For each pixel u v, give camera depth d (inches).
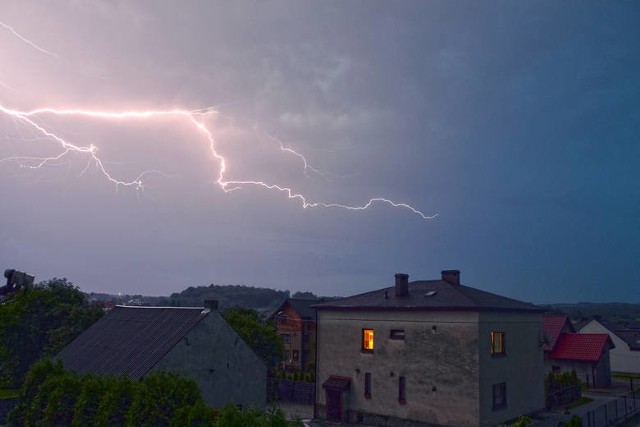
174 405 727.7
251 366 1058.1
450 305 1084.5
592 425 1056.8
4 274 669.9
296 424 674.2
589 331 2359.7
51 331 1307.8
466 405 1042.1
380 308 1192.8
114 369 936.3
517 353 1179.9
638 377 2053.4
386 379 1170.6
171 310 1106.1
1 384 1282.0
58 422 786.2
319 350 1305.4
